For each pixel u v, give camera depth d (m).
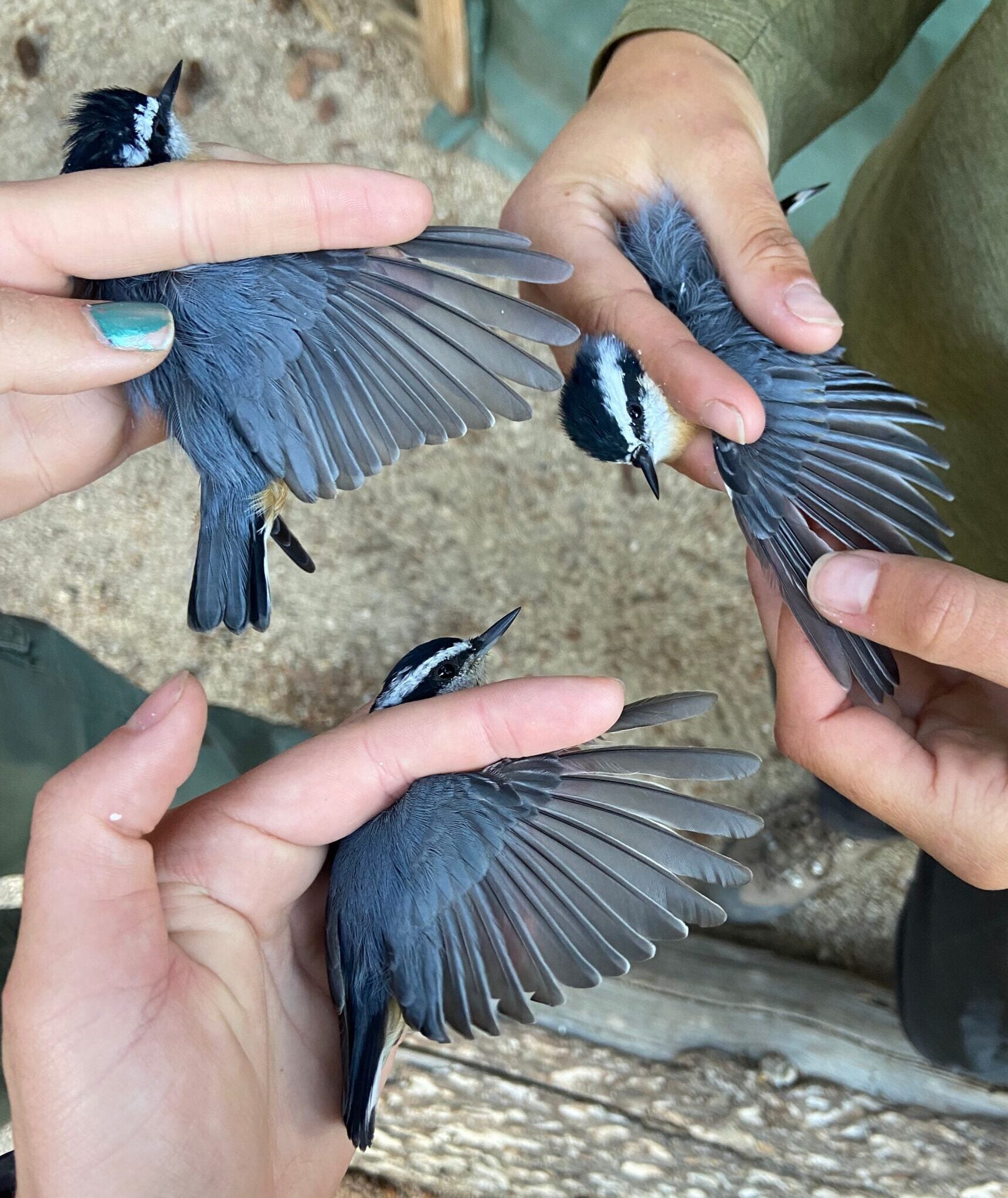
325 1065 0.23
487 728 0.21
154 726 0.18
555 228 0.26
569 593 0.47
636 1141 0.35
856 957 0.42
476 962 0.21
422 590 0.47
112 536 0.49
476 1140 0.36
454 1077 0.36
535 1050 0.36
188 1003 0.19
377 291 0.21
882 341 0.30
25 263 0.21
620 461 0.26
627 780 0.20
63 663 0.35
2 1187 0.22
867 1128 0.35
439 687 0.29
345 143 0.52
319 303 0.21
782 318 0.23
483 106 0.51
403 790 0.22
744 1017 0.37
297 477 0.22
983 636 0.20
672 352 0.23
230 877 0.21
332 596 0.48
